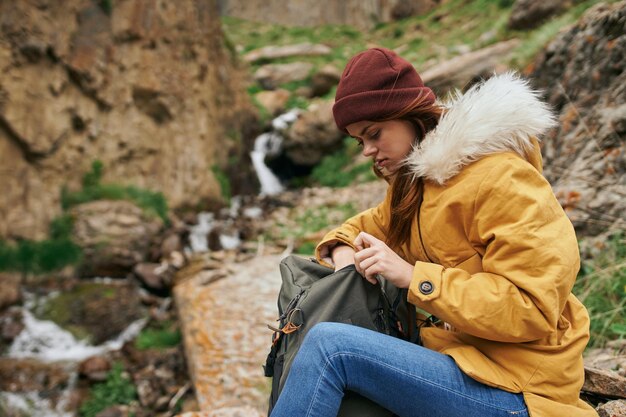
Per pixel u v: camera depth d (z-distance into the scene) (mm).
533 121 1465
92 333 6309
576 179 4055
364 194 11102
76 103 8703
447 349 1485
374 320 1612
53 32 8141
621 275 3133
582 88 4645
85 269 7695
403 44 21625
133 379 5254
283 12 29250
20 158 7699
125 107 9922
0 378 5359
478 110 1443
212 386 4031
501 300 1311
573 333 1461
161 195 10070
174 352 5570
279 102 17797
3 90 7285
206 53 12773
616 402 1948
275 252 8273
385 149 1626
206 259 7918
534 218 1328
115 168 9570
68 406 5031
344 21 28250
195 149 11609
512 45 11664
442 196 1507
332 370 1402
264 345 4453
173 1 11414
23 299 6844
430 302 1389
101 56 9242
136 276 7391
